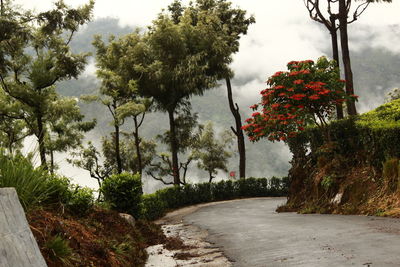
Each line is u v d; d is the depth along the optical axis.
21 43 27.67
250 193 36.00
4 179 5.21
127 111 33.09
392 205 10.82
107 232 7.39
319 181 14.49
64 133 37.97
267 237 9.00
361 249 6.43
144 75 37.16
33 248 3.74
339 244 7.05
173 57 37.91
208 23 39.91
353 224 9.36
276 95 15.79
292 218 12.62
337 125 14.52
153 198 21.53
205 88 38.69
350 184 12.91
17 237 3.51
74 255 4.93
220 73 39.59
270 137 16.42
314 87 14.55
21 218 3.76
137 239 9.05
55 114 32.09
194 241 9.98
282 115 15.36
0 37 25.47
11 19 25.72
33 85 30.53
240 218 15.19
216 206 26.03
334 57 21.14
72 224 6.08
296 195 16.47
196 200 31.95
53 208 6.46
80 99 33.69
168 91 38.50
